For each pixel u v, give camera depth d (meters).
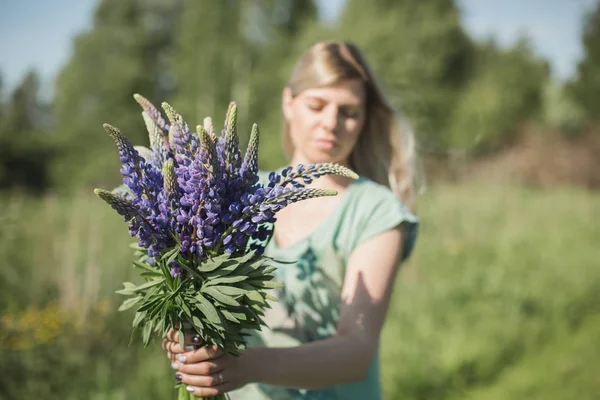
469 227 8.49
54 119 28.16
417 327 4.93
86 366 3.78
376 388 1.80
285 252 1.70
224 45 23.50
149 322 1.35
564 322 5.63
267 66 23.83
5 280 4.65
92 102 26.66
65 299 4.39
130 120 25.62
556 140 24.33
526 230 8.83
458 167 21.39
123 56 27.41
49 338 3.95
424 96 23.06
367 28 22.33
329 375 1.45
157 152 1.34
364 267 1.60
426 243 7.70
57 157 24.98
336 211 1.69
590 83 31.73
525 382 4.45
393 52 22.61
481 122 24.55
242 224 1.25
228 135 1.27
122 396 3.44
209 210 1.23
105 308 4.32
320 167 1.26
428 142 22.98
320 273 1.68
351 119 1.77
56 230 5.55
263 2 24.66
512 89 29.56
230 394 1.76
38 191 23.11
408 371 4.28
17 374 3.66
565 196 13.13
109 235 5.29
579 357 4.87
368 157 2.05
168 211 1.25
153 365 3.80
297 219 1.74
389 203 1.68
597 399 4.14
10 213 5.71
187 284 1.30
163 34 29.20
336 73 1.73
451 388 4.34
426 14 25.33
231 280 1.26
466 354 4.52
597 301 6.34
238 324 1.34
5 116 27.02
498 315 5.37
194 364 1.34
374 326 1.55
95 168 23.38
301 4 26.09
